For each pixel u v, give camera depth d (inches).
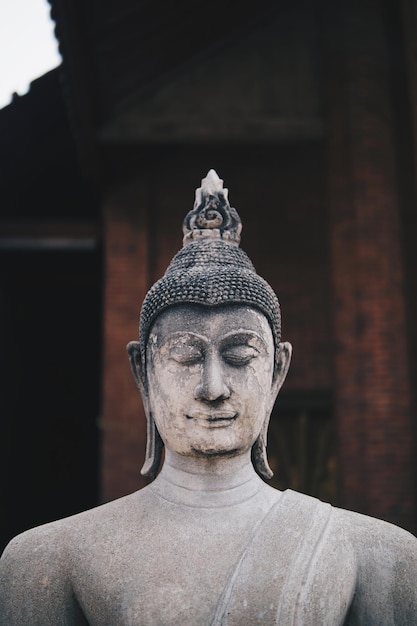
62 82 335.9
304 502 115.5
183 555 108.5
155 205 393.1
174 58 379.2
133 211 390.3
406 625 112.5
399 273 369.7
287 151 398.0
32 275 435.5
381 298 366.0
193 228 126.4
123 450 361.1
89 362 497.0
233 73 395.2
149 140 381.4
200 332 114.6
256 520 113.2
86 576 109.3
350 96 382.6
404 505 346.6
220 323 115.2
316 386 377.1
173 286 117.0
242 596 104.0
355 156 377.4
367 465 350.9
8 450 434.9
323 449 378.0
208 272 118.0
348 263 371.9
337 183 380.2
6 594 112.0
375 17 391.5
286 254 389.1
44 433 492.7
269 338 119.0
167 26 352.5
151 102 387.9
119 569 108.4
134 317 376.8
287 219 392.8
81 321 481.1
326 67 391.5
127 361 370.6
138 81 379.2
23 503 481.4
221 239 125.4
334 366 370.3
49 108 376.5
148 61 369.7
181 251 125.5
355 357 363.6
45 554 112.6
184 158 397.7
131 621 104.7
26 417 477.7
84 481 494.3
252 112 390.6
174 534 111.2
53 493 492.4
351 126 380.8
